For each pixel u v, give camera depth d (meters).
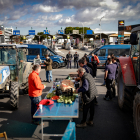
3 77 5.81
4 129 4.69
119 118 5.38
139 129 3.71
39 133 4.44
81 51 46.47
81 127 4.75
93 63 11.92
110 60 6.71
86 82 4.37
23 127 4.80
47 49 17.86
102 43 37.41
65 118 3.67
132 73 5.07
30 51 17.89
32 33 45.44
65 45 55.66
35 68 4.81
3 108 6.39
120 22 22.27
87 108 4.64
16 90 6.07
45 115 3.53
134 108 3.89
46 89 9.19
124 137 4.23
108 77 6.81
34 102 4.83
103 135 4.33
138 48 4.64
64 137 2.42
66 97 4.52
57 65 17.66
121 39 22.61
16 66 6.91
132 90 5.13
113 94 7.68
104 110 6.06
